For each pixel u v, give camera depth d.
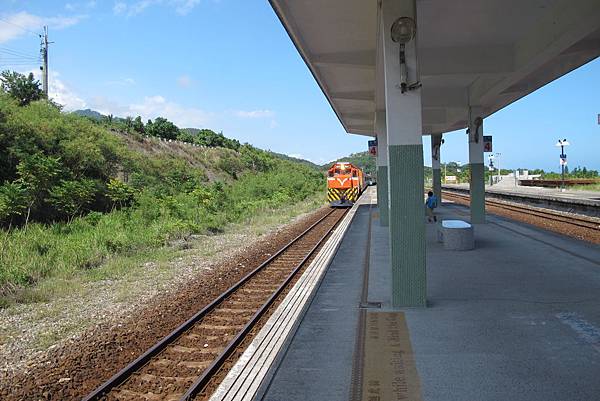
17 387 6.10
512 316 7.42
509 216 24.22
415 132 7.94
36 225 18.20
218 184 34.34
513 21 11.28
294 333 7.05
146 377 6.23
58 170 20.62
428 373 5.46
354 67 13.62
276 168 68.62
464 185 70.44
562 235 16.09
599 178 54.22
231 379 5.54
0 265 12.22
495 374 5.35
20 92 35.91
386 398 4.91
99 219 20.28
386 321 7.43
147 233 18.23
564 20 10.05
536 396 4.80
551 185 50.66
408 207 8.06
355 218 25.36
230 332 8.00
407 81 7.84
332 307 8.45
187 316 9.09
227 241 19.11
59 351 7.41
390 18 7.84
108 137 30.25
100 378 6.29
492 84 15.98
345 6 9.96
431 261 12.20
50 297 10.80
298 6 9.94
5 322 9.01
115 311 9.57
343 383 5.33
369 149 27.61
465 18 11.02
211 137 66.12
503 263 11.59
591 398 4.72
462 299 8.51
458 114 22.61
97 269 13.45
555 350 5.99
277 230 22.77
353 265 12.52
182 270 13.47
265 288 11.09
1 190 18.31
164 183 33.25
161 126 57.88
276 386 5.32
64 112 29.61
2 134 21.16
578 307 7.75
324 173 90.81
